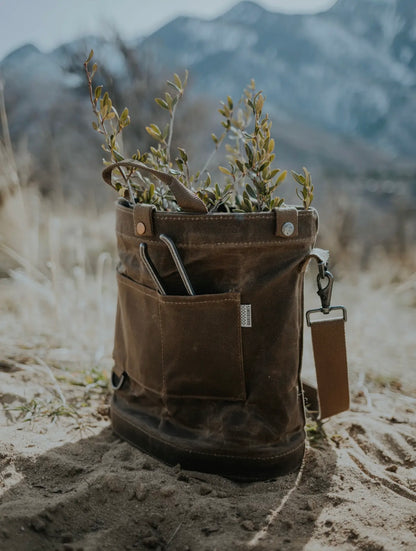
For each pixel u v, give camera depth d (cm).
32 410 227
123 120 204
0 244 383
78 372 283
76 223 578
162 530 158
